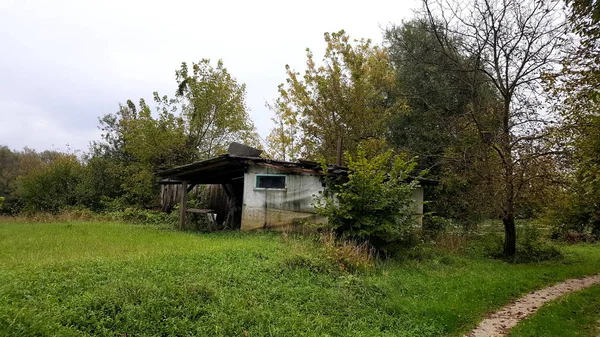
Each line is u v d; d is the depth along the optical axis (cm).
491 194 1225
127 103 3008
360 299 669
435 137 2014
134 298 521
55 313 454
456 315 648
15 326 401
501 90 1359
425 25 1694
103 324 457
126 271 624
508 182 1145
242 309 552
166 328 475
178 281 598
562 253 1351
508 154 1164
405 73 2280
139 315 487
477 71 1569
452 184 1515
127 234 1190
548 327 625
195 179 1603
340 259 855
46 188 2412
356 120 2058
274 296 625
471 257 1203
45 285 537
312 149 2269
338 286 712
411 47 2170
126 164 2686
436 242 1349
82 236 1111
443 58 1820
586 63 863
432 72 2033
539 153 1120
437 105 1986
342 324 575
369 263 889
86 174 2548
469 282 847
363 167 1021
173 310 512
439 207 1739
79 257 732
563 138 1059
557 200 1240
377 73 2155
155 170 2344
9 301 468
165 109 2422
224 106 2488
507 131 1262
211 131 2538
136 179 2288
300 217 1311
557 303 756
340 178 1266
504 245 1288
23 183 2473
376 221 987
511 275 964
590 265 1178
